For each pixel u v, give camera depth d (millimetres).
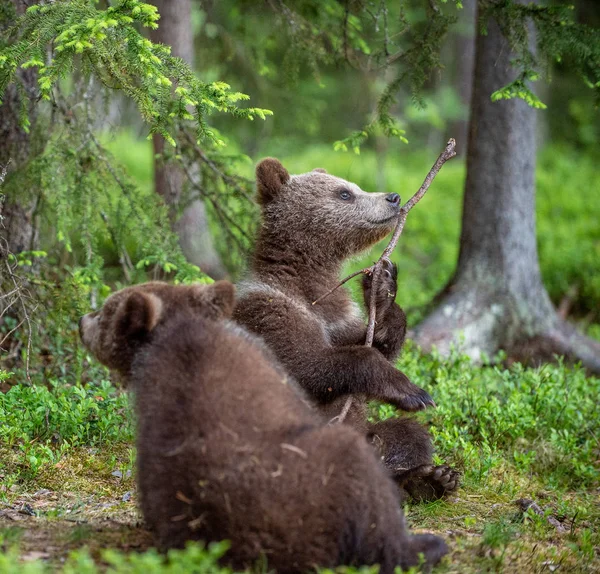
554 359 16656
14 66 9812
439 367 14172
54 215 14016
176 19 16156
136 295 7523
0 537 7285
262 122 27766
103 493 9734
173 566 5992
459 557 8141
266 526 6332
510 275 16828
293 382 8555
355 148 13125
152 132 10312
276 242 10766
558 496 10875
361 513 6559
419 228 27359
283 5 14656
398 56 13156
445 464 10375
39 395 11062
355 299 11320
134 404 7609
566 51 12102
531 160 16766
